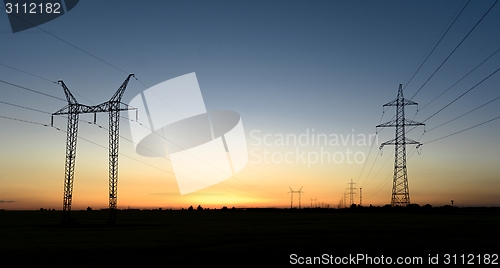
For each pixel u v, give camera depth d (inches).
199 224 3112.7
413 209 5088.6
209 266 1096.2
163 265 1093.8
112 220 2834.6
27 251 1299.2
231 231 2127.2
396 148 3501.5
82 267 1053.2
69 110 2726.4
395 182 3622.0
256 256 1229.7
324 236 1765.5
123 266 1071.6
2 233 2107.5
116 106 2721.5
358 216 4653.1
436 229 2188.7
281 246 1400.1
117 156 2790.4
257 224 2999.5
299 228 2342.5
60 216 5334.6
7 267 1069.1
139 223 3289.9
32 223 3253.0
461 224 2662.4
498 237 1732.3
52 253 1262.3
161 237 1774.1
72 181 2765.7
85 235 1925.4
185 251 1311.5
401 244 1469.0
